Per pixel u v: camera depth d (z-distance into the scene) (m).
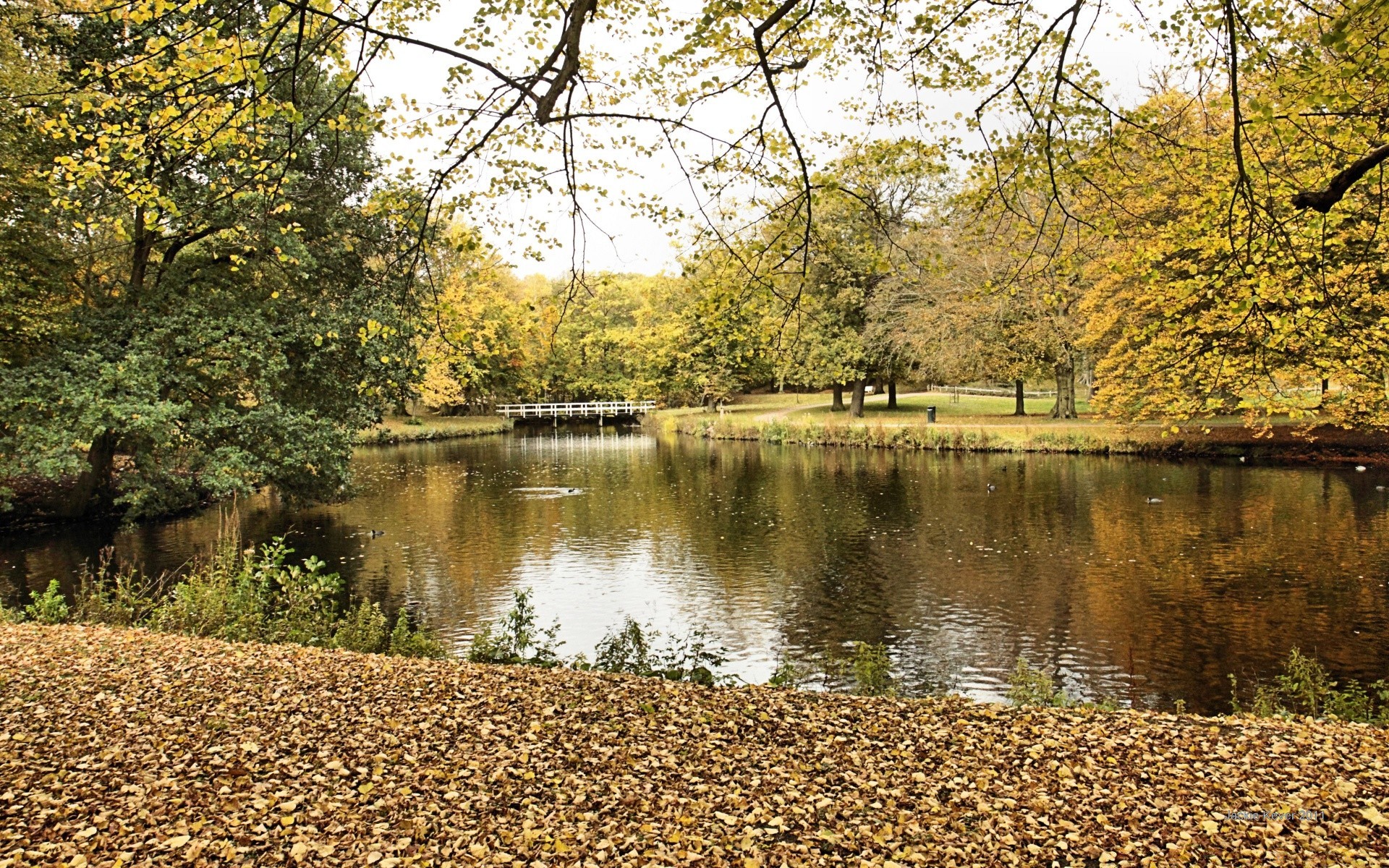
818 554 17.69
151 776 5.57
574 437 50.94
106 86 11.88
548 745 6.27
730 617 13.73
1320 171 8.70
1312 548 16.44
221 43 6.05
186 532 20.47
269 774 5.68
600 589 15.45
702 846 4.80
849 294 42.19
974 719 7.06
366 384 19.19
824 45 7.80
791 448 39.47
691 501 24.83
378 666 8.37
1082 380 53.62
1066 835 4.93
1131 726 6.79
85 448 17.09
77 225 16.78
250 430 17.66
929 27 7.34
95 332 17.38
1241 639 11.84
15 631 9.72
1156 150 8.88
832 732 6.67
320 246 17.97
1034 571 15.80
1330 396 14.98
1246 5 6.70
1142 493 23.14
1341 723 6.99
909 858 4.67
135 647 8.93
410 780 5.61
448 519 22.31
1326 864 4.53
